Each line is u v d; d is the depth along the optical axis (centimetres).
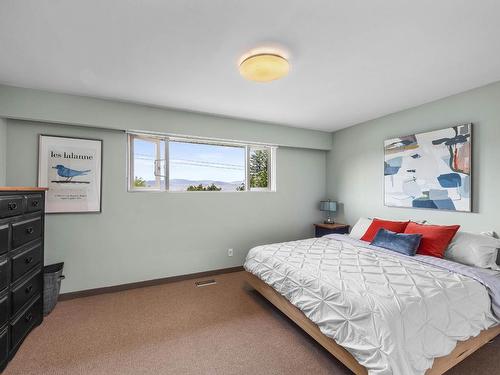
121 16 152
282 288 227
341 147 429
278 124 396
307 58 202
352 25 161
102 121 285
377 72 226
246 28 164
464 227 269
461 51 192
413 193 314
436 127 294
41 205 231
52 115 264
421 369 139
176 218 343
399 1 140
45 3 141
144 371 173
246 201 393
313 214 454
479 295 182
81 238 291
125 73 226
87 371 173
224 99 290
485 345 199
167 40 177
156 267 330
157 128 313
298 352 193
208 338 211
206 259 363
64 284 284
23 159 267
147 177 335
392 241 270
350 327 158
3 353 171
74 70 220
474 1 140
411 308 154
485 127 253
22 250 198
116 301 280
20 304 194
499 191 244
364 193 387
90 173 294
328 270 214
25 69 218
